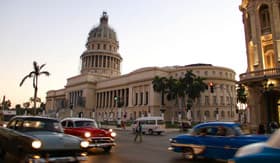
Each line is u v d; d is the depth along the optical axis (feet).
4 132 32.83
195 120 269.23
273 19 98.94
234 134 34.19
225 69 288.51
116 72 423.64
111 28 443.32
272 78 91.40
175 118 281.13
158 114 282.77
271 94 97.96
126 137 91.15
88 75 387.75
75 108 365.61
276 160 13.26
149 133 119.14
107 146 45.09
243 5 115.85
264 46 103.30
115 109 339.77
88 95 379.76
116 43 439.22
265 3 102.53
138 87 312.50
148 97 293.23
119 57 432.25
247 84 101.60
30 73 146.20
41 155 24.54
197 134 38.88
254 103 99.71
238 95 191.93
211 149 35.99
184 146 39.63
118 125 182.39
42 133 28.68
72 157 25.96
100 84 381.40
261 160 13.75
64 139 26.76
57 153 25.50
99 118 361.51
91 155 42.06
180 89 225.76
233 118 280.10
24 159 25.02
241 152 15.78
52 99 483.51
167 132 137.28
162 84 243.40
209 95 276.21
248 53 111.24
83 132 43.09
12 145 29.09
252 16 106.52
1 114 118.32
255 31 104.58
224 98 279.69
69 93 419.33
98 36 425.69
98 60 411.75
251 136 33.35
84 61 426.10
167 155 44.09
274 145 14.20
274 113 97.25
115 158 39.17
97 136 43.65
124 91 337.11
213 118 269.64
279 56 95.81
